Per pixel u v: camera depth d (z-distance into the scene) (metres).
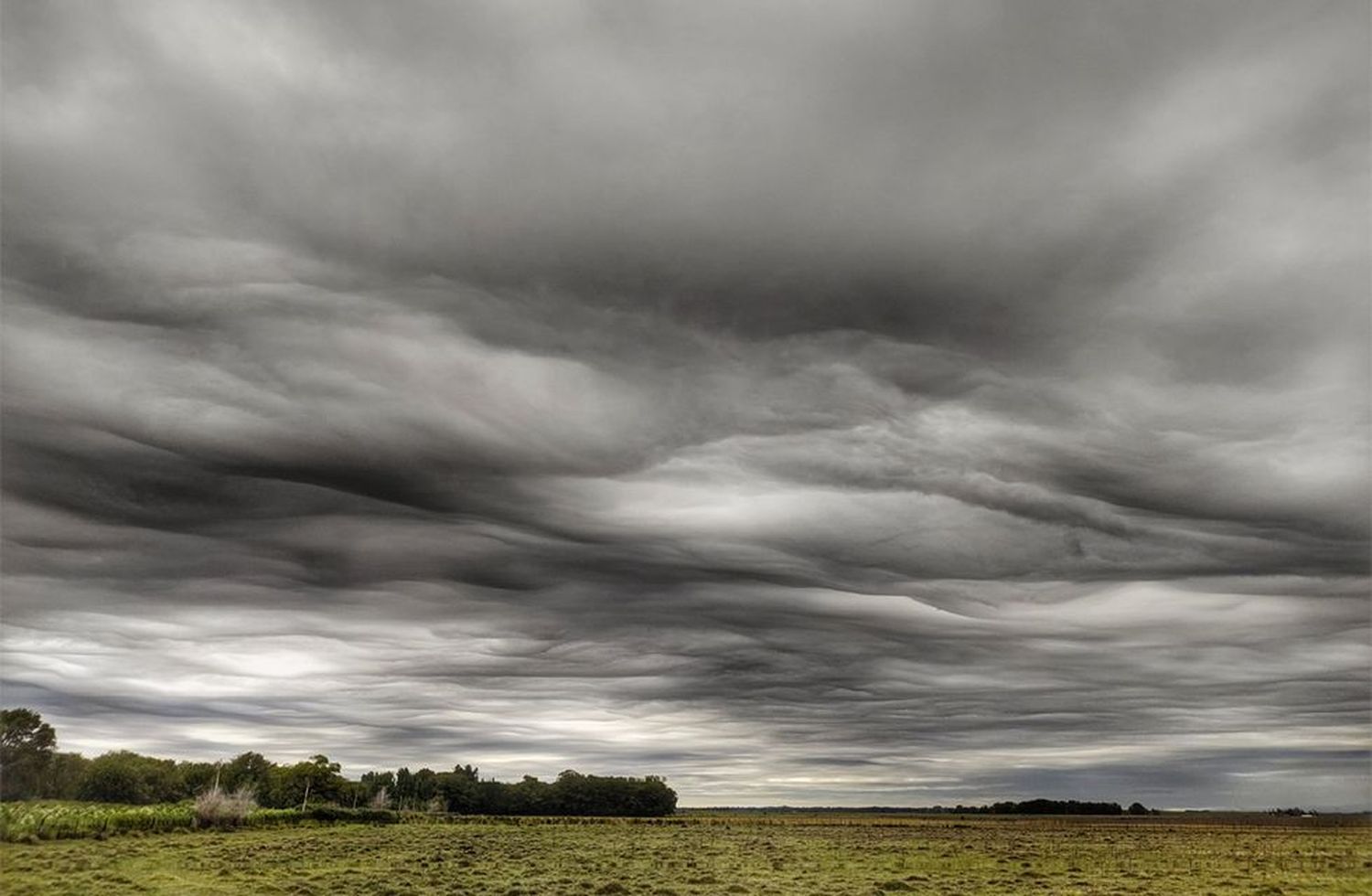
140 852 43.03
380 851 51.56
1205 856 57.38
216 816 63.88
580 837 76.88
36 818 48.06
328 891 33.06
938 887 38.75
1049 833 96.81
